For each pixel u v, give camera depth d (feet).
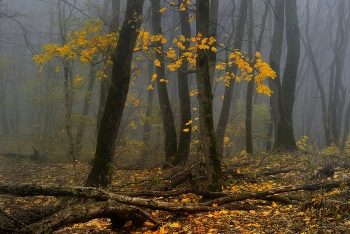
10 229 14.58
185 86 42.63
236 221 17.38
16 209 24.14
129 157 56.59
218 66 31.30
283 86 51.65
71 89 61.72
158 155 50.75
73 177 39.37
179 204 19.17
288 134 48.55
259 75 23.91
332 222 15.30
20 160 52.95
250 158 43.04
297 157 39.75
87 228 19.07
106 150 27.73
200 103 22.74
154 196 21.83
